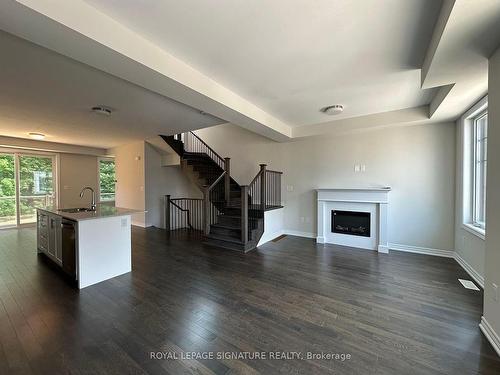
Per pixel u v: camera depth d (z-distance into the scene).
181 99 2.70
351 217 4.64
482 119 3.18
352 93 3.08
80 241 2.78
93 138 5.83
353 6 1.58
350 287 2.81
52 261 3.64
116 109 3.58
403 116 3.71
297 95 3.14
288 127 4.68
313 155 5.12
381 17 1.68
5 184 6.02
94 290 2.72
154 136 5.68
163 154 6.61
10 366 1.59
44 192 6.66
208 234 4.79
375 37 1.91
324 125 4.45
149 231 6.00
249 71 2.49
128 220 3.30
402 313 2.25
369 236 4.43
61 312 2.26
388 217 4.30
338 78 2.65
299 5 1.57
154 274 3.21
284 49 2.09
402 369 1.58
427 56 2.08
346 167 4.72
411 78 2.65
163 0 1.53
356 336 1.92
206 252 4.22
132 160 6.61
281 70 2.47
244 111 3.28
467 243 3.28
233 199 5.73
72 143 6.47
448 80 2.26
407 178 4.14
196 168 6.13
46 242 3.64
